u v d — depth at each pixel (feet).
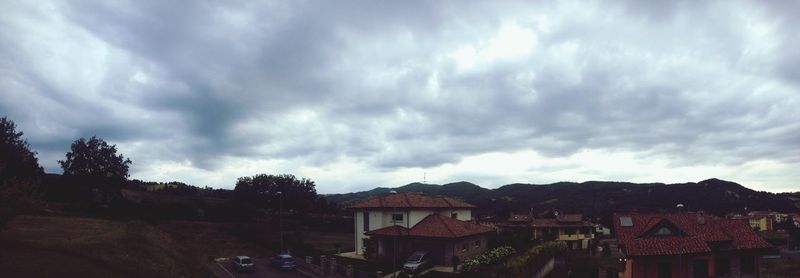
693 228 125.90
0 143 167.02
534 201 549.54
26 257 86.79
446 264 152.66
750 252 123.95
